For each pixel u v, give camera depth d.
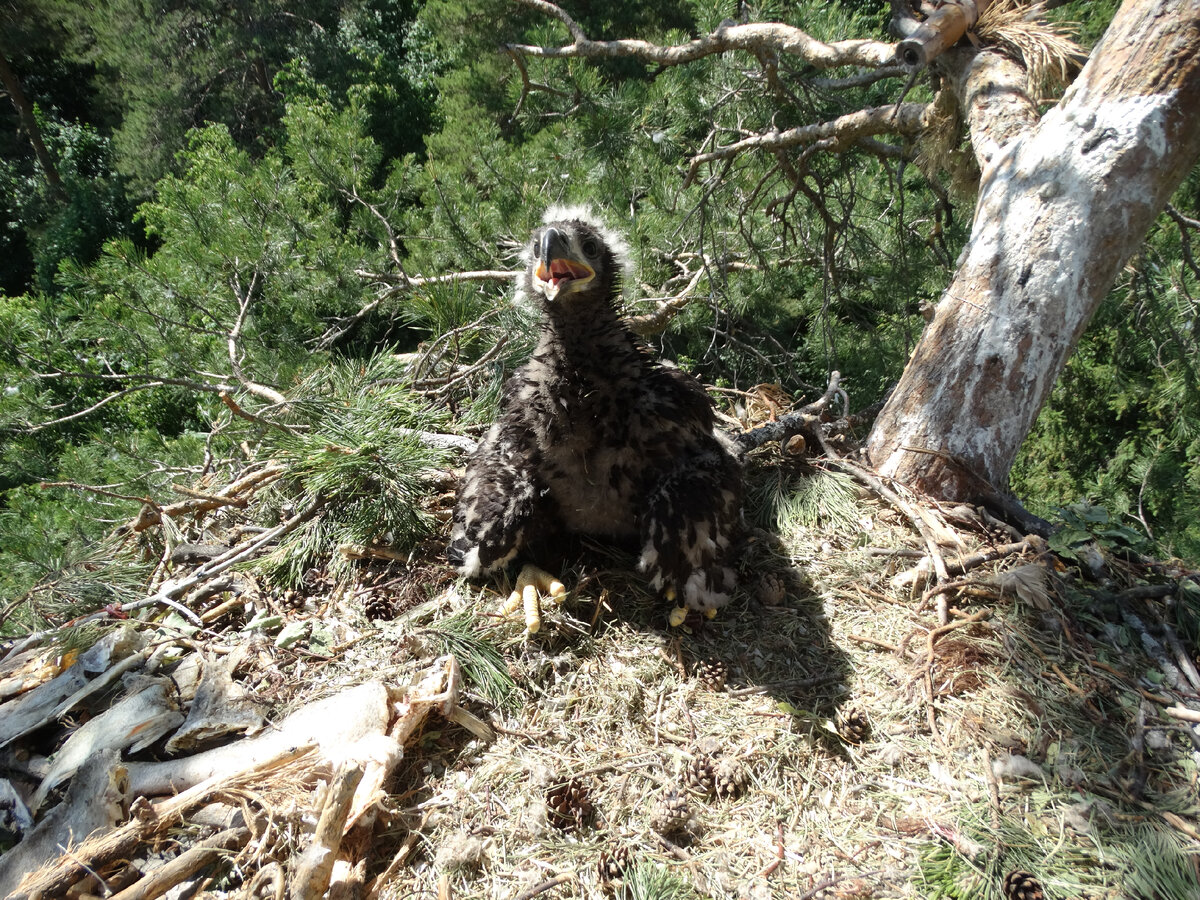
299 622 1.11
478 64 3.69
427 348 1.85
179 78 5.88
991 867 0.82
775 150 2.31
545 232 1.09
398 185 2.73
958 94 1.52
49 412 2.33
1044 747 0.95
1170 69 1.22
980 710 0.99
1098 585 1.17
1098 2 2.06
